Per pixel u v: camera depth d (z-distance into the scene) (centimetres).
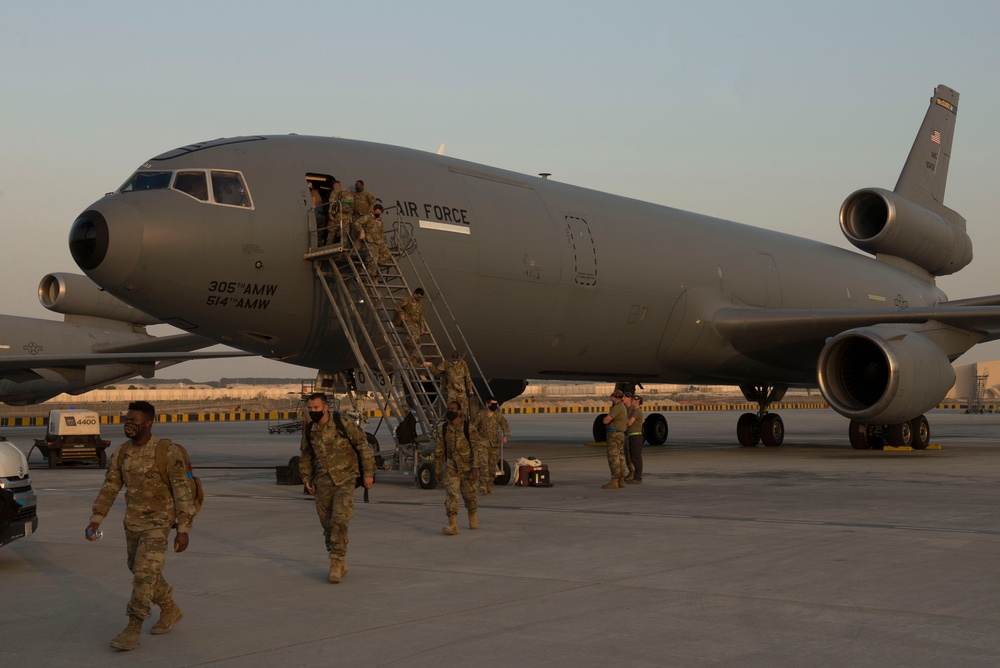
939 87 3177
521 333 1964
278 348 1680
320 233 1641
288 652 587
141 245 1462
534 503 1322
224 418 5434
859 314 2233
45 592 766
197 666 562
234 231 1538
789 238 2812
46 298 3675
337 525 792
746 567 836
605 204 2223
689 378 2502
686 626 636
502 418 1475
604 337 2150
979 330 2294
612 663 555
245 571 844
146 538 618
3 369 2825
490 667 550
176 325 1603
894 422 2077
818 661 554
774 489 1496
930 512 1202
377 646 597
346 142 1772
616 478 1513
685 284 2308
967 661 550
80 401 10269
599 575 808
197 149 1606
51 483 1736
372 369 1733
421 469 1527
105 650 600
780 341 2377
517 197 1977
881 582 768
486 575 814
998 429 4109
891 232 2895
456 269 1791
